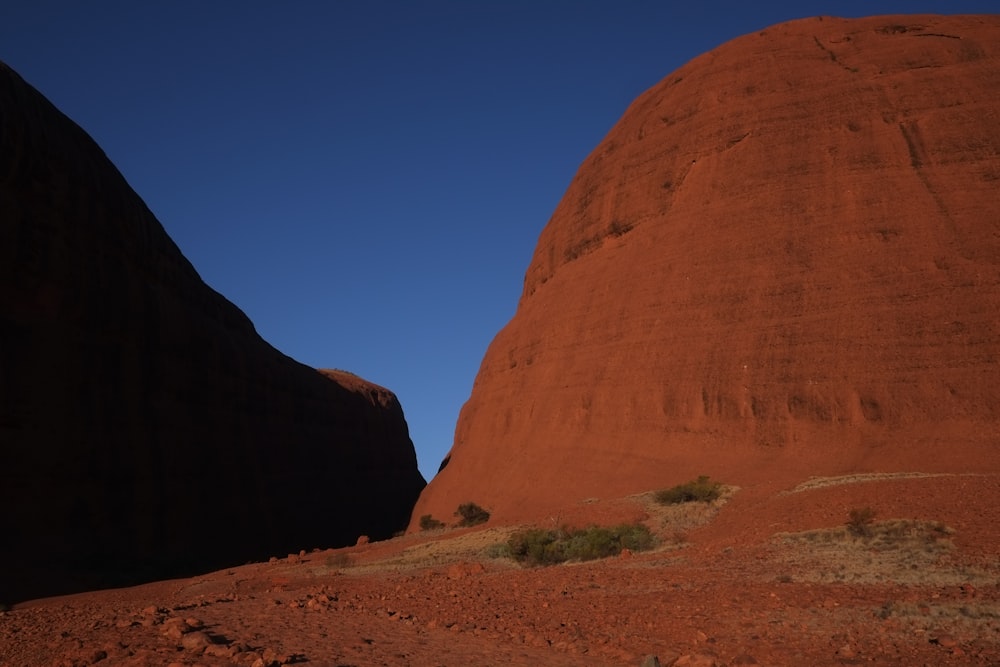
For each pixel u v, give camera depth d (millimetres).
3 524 31578
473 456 52219
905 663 8242
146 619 12117
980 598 11625
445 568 25234
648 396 38531
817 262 36688
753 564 17453
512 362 52812
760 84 44562
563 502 37969
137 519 39375
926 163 37344
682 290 40156
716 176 42844
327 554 40156
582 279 48562
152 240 48969
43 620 13617
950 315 32562
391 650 9719
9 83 37844
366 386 102312
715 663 8312
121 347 42312
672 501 30562
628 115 54969
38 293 36688
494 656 9398
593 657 9383
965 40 41438
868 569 15281
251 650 8758
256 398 61250
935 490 22125
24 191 36625
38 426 34719
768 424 33719
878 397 31953
